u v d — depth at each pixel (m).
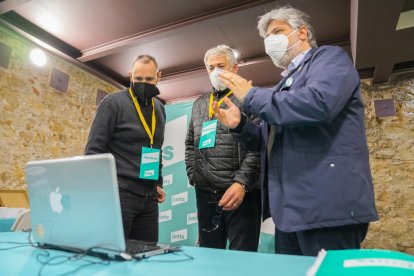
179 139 3.27
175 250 1.03
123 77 4.92
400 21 2.90
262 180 1.44
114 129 1.89
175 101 5.58
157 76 2.13
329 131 1.19
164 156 3.29
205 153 1.93
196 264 0.84
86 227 0.93
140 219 1.90
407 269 0.59
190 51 4.07
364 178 1.13
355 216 1.08
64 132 4.10
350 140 1.17
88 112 4.49
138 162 1.90
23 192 3.46
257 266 0.81
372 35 2.95
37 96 3.77
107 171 0.87
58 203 1.00
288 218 1.16
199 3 3.16
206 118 2.05
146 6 3.24
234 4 3.13
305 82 1.29
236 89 1.28
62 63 4.14
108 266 0.82
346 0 3.03
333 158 1.15
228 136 1.88
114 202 0.87
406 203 3.82
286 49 1.53
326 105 1.09
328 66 1.20
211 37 3.74
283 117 1.15
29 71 3.70
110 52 4.04
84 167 0.92
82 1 3.18
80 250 0.96
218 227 1.87
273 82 4.78
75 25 3.59
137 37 3.73
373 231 3.90
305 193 1.15
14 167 3.46
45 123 3.85
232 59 2.06
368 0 2.43
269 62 4.14
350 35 3.55
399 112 4.07
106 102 1.89
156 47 3.97
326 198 1.11
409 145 3.94
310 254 1.13
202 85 4.97
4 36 3.48
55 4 3.23
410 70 4.03
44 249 1.04
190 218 3.04
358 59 3.47
